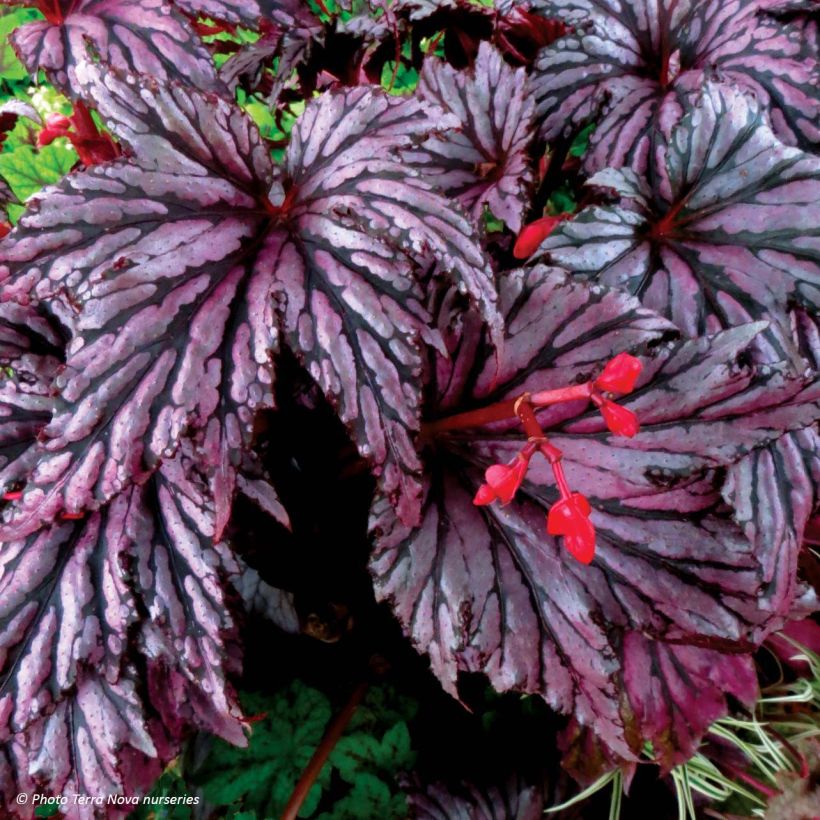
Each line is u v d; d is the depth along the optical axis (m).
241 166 0.37
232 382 0.33
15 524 0.31
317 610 0.54
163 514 0.40
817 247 0.40
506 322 0.41
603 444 0.39
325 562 0.52
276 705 0.51
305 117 0.39
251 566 0.51
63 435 0.31
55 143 0.77
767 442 0.36
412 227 0.34
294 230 0.36
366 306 0.34
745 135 0.43
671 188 0.44
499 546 0.39
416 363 0.34
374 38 0.56
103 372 0.32
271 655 0.54
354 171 0.36
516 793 0.48
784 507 0.41
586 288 0.40
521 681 0.38
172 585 0.40
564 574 0.39
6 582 0.39
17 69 0.84
